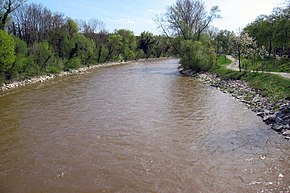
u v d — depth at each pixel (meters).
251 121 19.94
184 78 44.81
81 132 17.98
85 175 12.49
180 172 12.62
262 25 55.84
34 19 65.06
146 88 34.47
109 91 32.38
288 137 16.31
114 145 15.80
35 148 15.51
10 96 29.84
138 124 19.56
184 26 59.62
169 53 125.06
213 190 11.13
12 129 18.67
